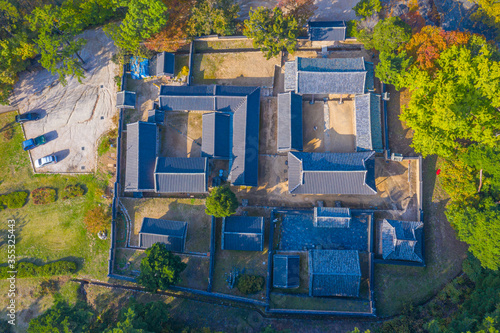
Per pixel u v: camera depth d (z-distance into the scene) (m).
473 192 46.78
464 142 51.53
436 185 51.06
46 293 54.00
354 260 47.75
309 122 54.22
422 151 47.78
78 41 53.72
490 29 56.66
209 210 47.59
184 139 55.84
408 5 57.12
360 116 51.34
